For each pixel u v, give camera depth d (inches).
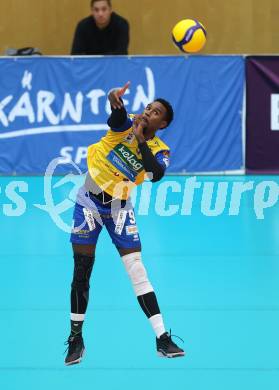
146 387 510.3
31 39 1651.1
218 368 543.5
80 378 526.9
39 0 1640.0
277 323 641.0
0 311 674.2
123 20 1427.2
